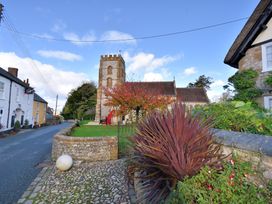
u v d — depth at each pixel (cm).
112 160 814
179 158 274
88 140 823
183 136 288
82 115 4209
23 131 2153
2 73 1847
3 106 1931
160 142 299
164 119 323
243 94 876
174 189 246
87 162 783
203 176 241
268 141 272
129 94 1380
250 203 195
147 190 321
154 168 312
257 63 877
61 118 4841
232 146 304
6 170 677
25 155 929
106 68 3403
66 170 658
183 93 3102
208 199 212
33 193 471
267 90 816
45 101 3616
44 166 728
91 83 4897
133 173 408
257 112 429
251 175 237
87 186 505
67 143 820
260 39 874
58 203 414
